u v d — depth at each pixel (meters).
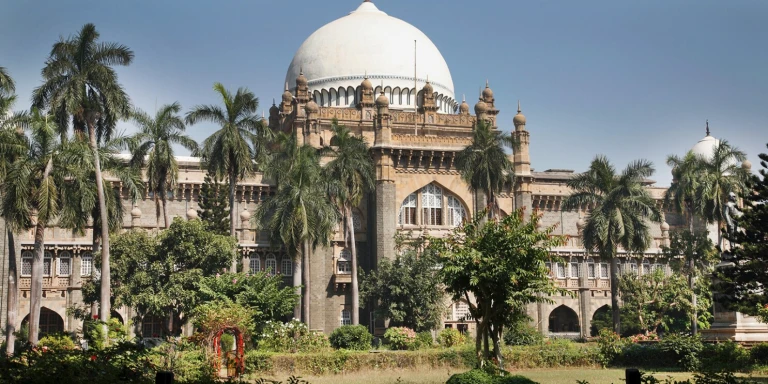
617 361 45.88
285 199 63.94
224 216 77.25
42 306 68.62
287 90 95.25
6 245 66.94
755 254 46.09
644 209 66.25
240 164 63.41
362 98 86.62
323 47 92.62
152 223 79.69
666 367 44.59
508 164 68.25
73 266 69.69
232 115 64.50
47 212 48.78
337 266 77.50
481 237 34.38
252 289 54.66
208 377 21.89
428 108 88.06
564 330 84.19
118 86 52.94
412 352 43.50
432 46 96.12
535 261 33.97
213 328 40.34
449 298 75.19
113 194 56.22
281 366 40.53
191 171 82.38
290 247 63.41
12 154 51.19
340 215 70.25
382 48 91.56
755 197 48.25
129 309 69.44
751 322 47.78
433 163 80.31
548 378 38.19
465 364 43.75
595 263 84.12
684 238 73.88
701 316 73.31
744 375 38.44
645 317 72.75
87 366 20.88
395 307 68.62
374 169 78.00
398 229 78.06
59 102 51.00
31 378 19.67
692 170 73.81
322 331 71.44
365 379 37.72
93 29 53.34
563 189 91.88
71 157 49.81
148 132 64.44
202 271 58.53
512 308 33.94
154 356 32.75
